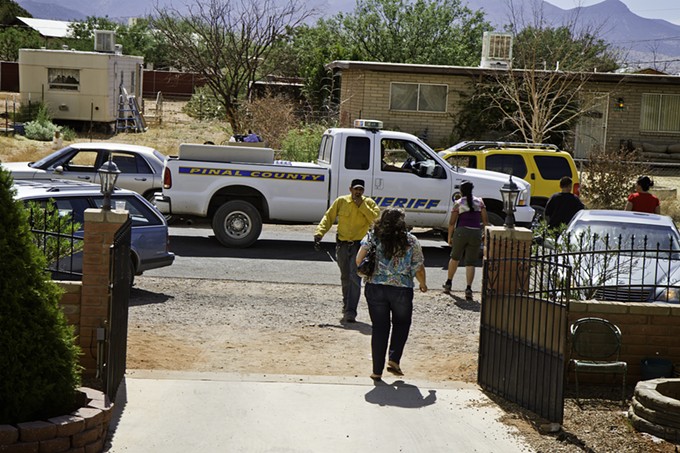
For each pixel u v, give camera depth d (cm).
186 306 1143
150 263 1198
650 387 738
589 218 1197
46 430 570
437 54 5041
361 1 5241
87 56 3778
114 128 3919
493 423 718
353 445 654
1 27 7700
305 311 1155
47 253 922
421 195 1678
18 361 575
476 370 897
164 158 1864
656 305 857
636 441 688
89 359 814
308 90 3797
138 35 6359
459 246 1288
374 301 833
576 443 678
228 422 692
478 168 1970
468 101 3250
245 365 883
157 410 711
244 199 1666
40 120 3531
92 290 808
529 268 820
